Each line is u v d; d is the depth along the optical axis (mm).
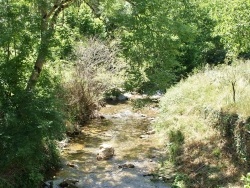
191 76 22453
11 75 10680
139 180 11711
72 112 17281
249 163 10672
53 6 11875
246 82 15047
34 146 9930
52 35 11102
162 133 16125
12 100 10188
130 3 12938
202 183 10758
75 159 13578
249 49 11938
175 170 12266
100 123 18719
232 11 11164
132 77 14312
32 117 9961
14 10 10414
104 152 13750
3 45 10469
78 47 18438
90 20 22297
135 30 12930
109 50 19438
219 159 11703
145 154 14133
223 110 13344
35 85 11656
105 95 22500
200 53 29250
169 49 13492
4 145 9633
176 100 17969
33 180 10609
